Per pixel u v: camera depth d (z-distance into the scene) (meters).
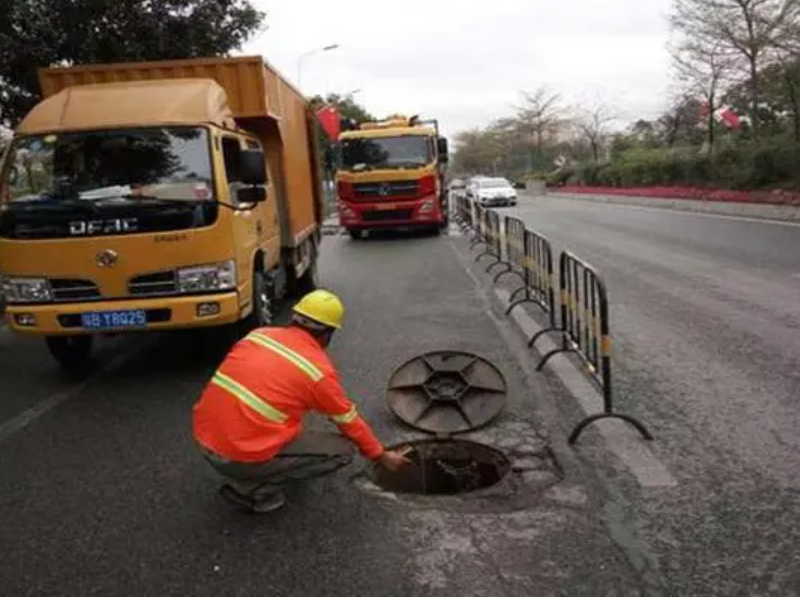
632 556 3.39
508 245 12.18
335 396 3.79
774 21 22.30
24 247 6.23
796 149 22.47
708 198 26.33
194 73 7.95
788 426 4.84
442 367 5.57
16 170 6.45
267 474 3.82
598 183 45.06
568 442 4.80
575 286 6.11
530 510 3.88
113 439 5.25
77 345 7.37
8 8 10.24
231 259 6.38
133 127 6.46
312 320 3.88
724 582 3.15
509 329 8.15
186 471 4.61
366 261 15.48
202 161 6.37
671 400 5.48
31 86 11.50
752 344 6.85
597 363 5.32
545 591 3.15
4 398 6.39
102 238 6.17
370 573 3.35
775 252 12.84
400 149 19.56
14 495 4.36
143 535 3.79
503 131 79.00
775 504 3.81
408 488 4.70
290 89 10.14
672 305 8.80
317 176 12.34
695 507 3.82
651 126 50.94
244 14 13.48
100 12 11.45
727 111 29.16
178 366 7.18
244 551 3.58
